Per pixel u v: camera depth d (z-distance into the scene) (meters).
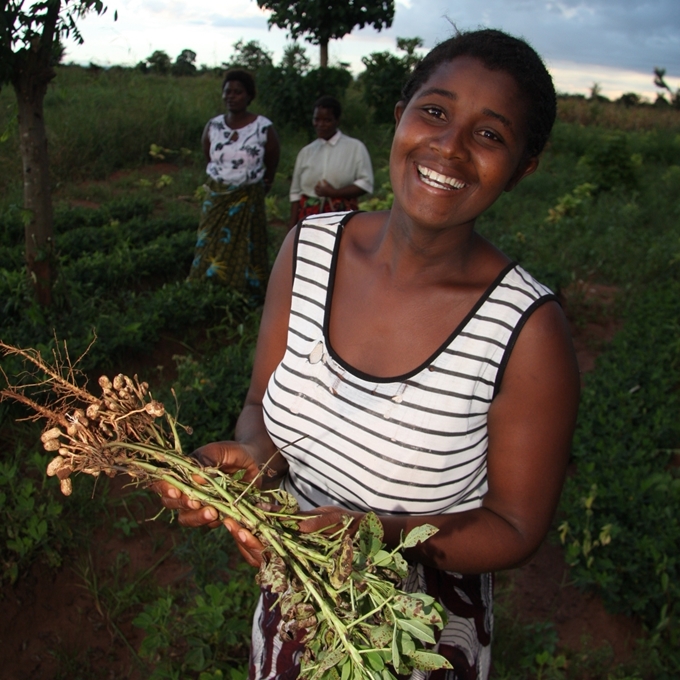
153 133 12.26
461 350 1.39
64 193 10.04
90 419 1.38
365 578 1.21
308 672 1.24
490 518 1.44
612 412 4.81
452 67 1.33
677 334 6.37
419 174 1.36
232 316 5.99
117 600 3.11
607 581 3.28
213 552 3.37
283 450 1.62
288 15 14.22
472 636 1.60
